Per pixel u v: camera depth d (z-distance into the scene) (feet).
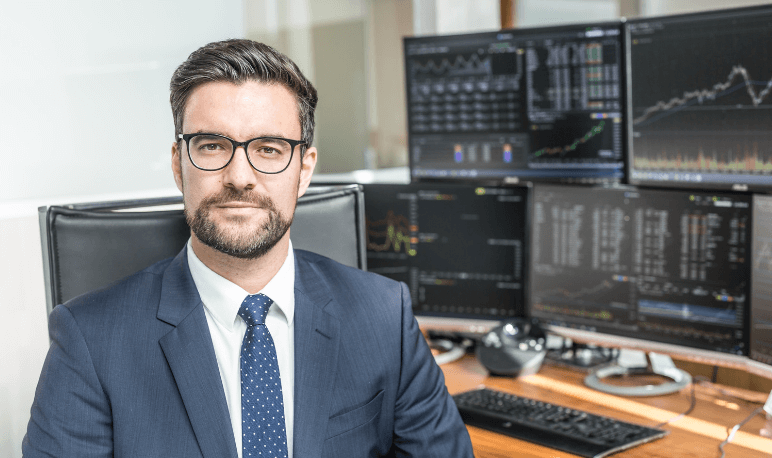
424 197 6.27
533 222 5.97
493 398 5.13
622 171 5.74
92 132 6.60
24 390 5.23
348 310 3.66
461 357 6.32
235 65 3.19
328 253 4.51
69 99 6.44
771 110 4.77
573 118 5.85
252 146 3.18
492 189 6.07
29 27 6.16
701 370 5.70
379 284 3.86
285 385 3.45
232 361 3.36
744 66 4.88
